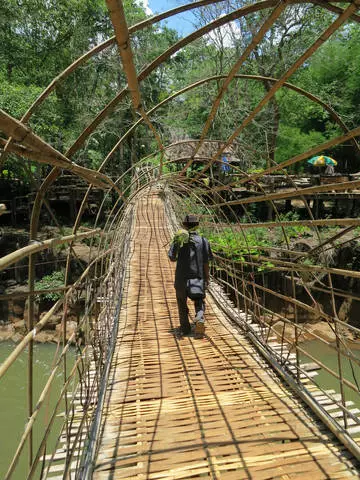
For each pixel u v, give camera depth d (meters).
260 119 16.75
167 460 2.20
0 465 6.23
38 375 9.07
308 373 3.21
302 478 2.04
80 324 2.41
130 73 1.82
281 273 10.75
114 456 2.24
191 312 5.03
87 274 2.65
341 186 2.09
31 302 1.64
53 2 18.27
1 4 16.80
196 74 17.75
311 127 24.12
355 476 2.05
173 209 13.28
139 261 7.62
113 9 1.26
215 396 2.92
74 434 2.30
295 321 3.25
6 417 7.51
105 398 2.90
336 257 11.16
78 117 17.02
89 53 1.97
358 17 1.75
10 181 16.98
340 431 2.35
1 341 11.05
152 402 2.84
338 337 2.57
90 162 18.75
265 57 16.11
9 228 15.48
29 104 13.37
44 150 1.50
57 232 14.14
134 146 18.20
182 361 3.55
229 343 3.97
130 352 3.75
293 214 14.88
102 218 17.53
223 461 2.18
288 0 1.58
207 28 2.02
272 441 2.36
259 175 3.30
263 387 3.05
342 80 21.06
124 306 5.18
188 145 17.41
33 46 18.84
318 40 1.75
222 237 10.27
